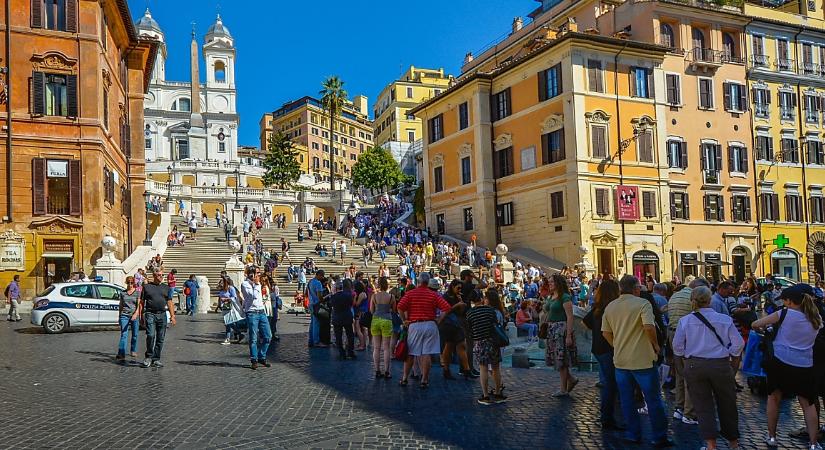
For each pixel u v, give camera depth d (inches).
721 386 291.1
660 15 1738.4
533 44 1795.0
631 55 1657.2
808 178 1910.7
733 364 408.8
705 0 1854.1
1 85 1111.6
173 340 745.6
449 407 406.0
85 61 1170.0
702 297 298.7
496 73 1813.5
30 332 820.0
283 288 1409.9
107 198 1246.3
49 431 338.6
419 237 1856.5
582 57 1595.7
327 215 2997.0
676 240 1676.9
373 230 1967.3
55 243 1139.3
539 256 1642.5
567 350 438.3
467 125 1899.6
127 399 420.2
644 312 316.5
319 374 528.1
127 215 1481.3
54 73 1149.1
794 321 313.9
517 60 1726.1
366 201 3371.1
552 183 1628.9
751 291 689.0
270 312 751.1
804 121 1925.4
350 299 623.2
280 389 460.8
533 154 1697.8
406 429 350.9
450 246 1734.7
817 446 308.8
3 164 1108.5
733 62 1822.1
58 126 1147.9
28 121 1127.6
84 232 1152.8
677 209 1695.4
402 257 1685.5
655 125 1676.9
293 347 710.5
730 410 291.4
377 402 420.2
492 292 430.6
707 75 1781.5
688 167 1726.1
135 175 1539.1
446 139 1993.1
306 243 1814.7
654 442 317.4
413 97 4694.9
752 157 1827.0
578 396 440.5
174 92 4133.9
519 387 476.4
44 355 613.0
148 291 560.4
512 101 1777.8
